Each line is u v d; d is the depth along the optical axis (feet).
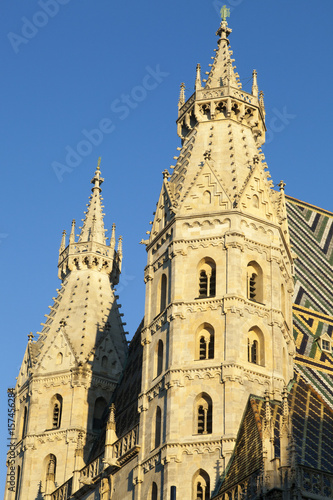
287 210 380.99
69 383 345.10
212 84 336.29
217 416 270.46
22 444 342.85
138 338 351.05
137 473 278.67
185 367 278.67
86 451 333.83
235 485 241.35
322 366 309.01
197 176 306.96
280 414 265.75
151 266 307.78
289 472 226.58
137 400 310.65
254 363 282.15
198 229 297.94
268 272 295.89
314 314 330.95
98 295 370.32
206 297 287.48
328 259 366.22
